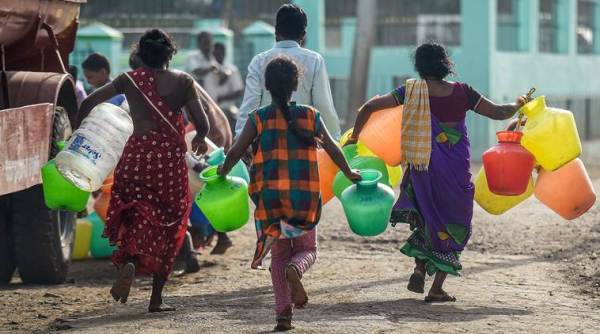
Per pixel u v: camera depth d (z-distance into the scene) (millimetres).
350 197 17547
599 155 57594
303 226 15758
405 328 15977
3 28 19391
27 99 19734
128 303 18609
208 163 19547
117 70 53875
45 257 21016
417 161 17922
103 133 17375
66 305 18641
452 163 17891
